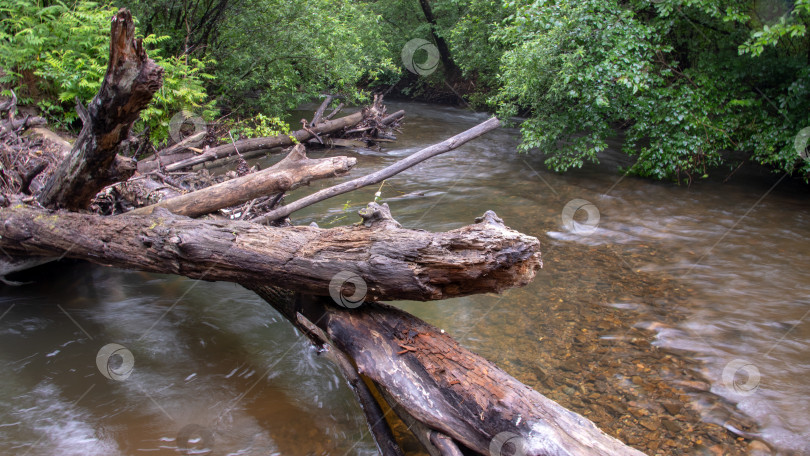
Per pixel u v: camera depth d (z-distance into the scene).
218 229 3.38
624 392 3.34
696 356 3.72
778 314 4.30
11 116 6.38
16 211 4.10
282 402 3.28
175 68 8.14
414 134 12.38
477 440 2.41
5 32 8.00
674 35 8.95
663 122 7.79
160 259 3.49
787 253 5.54
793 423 3.05
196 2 10.29
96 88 7.28
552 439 2.22
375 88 19.45
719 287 4.79
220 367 3.62
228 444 2.90
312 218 6.47
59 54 7.65
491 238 2.60
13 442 2.86
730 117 7.49
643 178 8.52
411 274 2.71
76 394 3.29
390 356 2.76
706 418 3.10
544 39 7.76
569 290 4.75
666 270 5.16
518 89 8.45
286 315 3.73
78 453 2.79
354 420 3.14
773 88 7.55
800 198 7.39
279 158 9.41
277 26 10.61
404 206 7.07
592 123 8.05
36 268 4.93
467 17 12.73
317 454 2.85
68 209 4.18
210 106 9.05
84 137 3.70
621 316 4.29
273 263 3.14
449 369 2.64
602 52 7.41
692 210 6.94
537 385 3.40
